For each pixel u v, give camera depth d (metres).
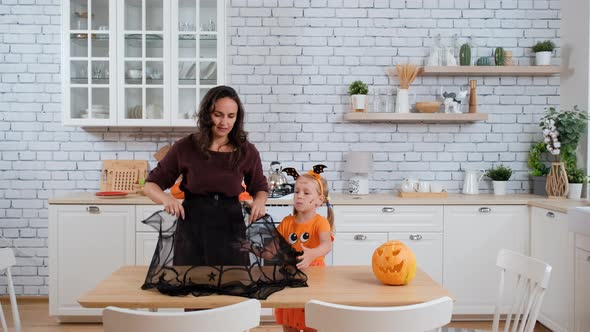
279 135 4.50
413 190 4.22
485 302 4.01
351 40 4.50
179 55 4.16
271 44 4.49
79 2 4.11
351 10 4.50
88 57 4.11
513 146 4.56
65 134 4.46
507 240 4.01
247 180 2.45
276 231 2.16
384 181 4.54
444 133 4.55
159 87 4.15
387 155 4.54
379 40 4.51
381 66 4.52
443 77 4.52
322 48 4.50
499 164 4.55
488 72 4.33
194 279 1.95
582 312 3.27
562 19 4.48
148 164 4.46
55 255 3.91
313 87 4.50
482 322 4.03
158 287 1.91
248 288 1.92
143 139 4.48
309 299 1.85
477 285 4.01
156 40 4.15
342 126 4.52
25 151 4.45
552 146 4.13
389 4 4.50
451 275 4.00
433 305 1.58
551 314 3.70
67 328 3.84
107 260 3.92
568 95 4.40
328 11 4.50
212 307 1.81
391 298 1.87
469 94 4.50
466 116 4.27
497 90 4.54
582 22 4.20
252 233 2.11
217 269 1.97
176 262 2.01
